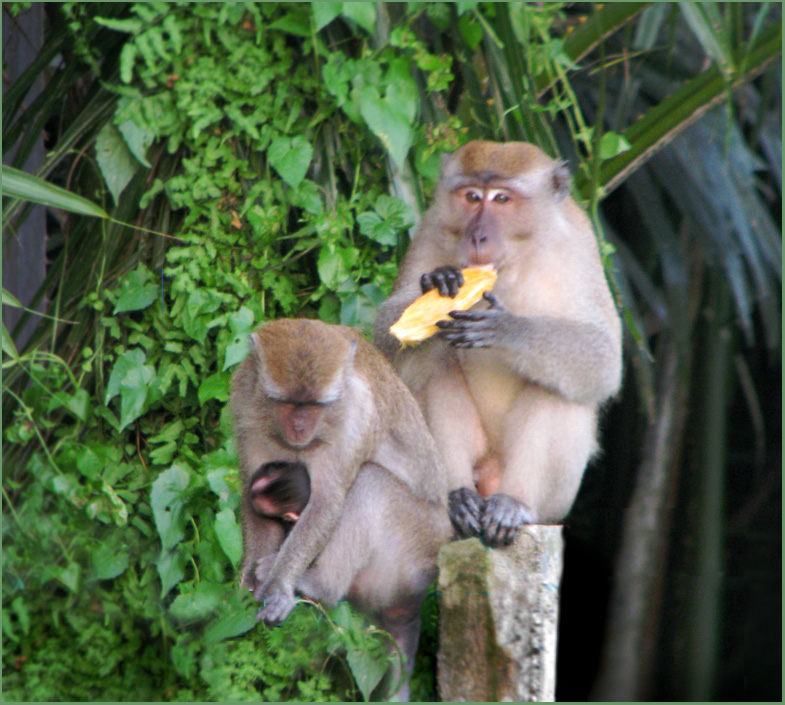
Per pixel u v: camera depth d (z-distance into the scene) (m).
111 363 11.19
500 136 11.00
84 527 10.97
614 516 15.75
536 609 7.97
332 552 9.15
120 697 10.53
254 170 10.95
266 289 10.98
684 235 13.80
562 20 12.05
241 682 9.96
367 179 11.12
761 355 16.69
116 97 11.13
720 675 15.75
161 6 10.66
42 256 13.58
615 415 15.63
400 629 9.58
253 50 10.77
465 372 10.11
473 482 10.05
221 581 10.13
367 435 9.12
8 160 12.81
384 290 10.99
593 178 10.25
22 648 10.98
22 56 12.72
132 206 11.20
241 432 9.10
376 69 10.67
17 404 11.56
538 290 9.87
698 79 10.85
